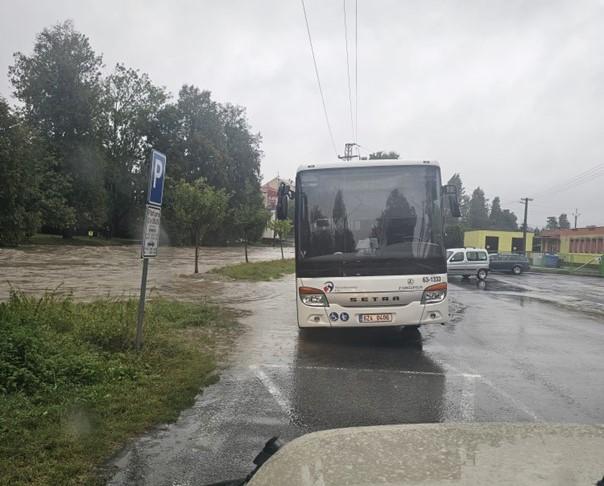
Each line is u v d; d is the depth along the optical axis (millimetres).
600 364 7793
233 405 5492
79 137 52469
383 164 8805
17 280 18828
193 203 22922
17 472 3629
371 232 8547
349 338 9484
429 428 1924
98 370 5973
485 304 16281
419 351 8477
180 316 10555
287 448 1808
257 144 78438
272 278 22906
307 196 8742
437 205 8703
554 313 14297
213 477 3779
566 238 57875
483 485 1426
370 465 1587
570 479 1466
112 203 60688
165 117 64250
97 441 4215
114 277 20969
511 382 6641
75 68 51750
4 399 4914
